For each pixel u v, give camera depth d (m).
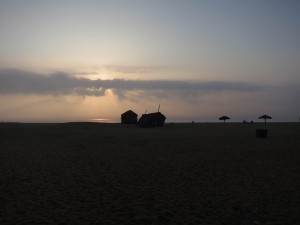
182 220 9.60
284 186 14.06
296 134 43.28
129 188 13.56
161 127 60.84
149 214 10.09
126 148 27.36
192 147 28.02
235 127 63.81
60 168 18.20
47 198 11.89
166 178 15.61
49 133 43.78
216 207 10.91
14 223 9.18
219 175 16.39
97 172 17.06
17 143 31.84
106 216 9.87
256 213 10.23
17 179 15.20
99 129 52.94
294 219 9.75
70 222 9.30
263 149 26.83
